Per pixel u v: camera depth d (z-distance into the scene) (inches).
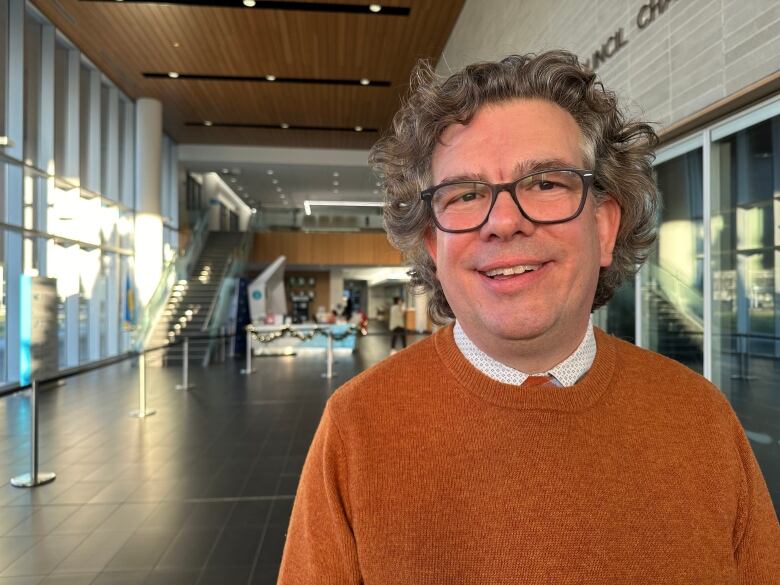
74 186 388.2
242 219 1077.1
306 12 338.0
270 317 525.3
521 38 212.5
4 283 307.4
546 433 26.8
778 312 105.6
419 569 25.7
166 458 171.9
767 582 27.7
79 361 390.3
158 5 330.6
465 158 28.2
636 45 134.0
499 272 27.8
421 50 388.5
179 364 430.0
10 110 314.2
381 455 27.5
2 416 234.8
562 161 27.7
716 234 119.6
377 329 997.8
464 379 28.3
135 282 490.3
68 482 149.1
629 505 25.8
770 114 102.0
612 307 177.8
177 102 501.0
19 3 314.8
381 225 37.2
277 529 117.9
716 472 27.2
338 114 530.3
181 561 103.7
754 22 95.9
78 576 98.3
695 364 131.3
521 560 25.2
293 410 247.8
